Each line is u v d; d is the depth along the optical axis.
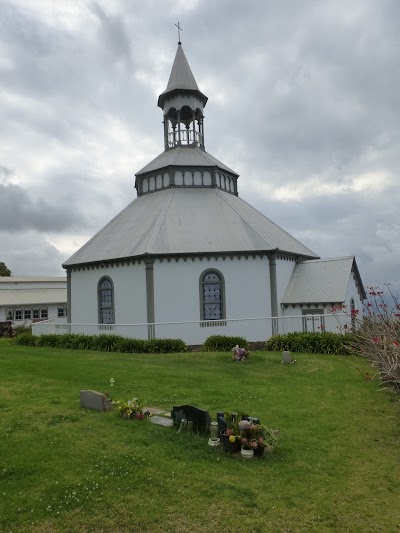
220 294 25.67
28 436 8.89
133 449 8.30
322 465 7.97
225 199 30.30
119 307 26.62
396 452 8.64
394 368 11.31
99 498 6.78
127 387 13.28
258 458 8.19
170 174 31.14
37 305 56.88
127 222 30.06
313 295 26.42
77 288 29.55
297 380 14.74
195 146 34.41
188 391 12.91
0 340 32.62
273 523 6.23
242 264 26.02
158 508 6.56
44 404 11.15
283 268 27.67
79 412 10.38
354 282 29.34
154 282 25.03
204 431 9.10
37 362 17.91
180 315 25.11
